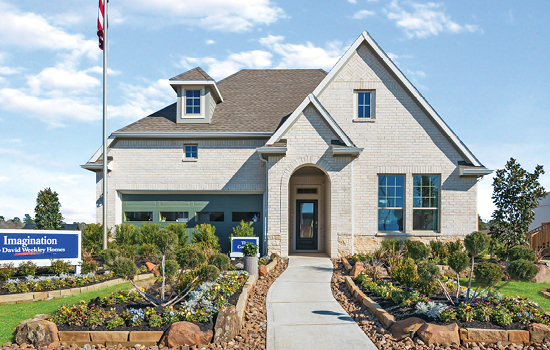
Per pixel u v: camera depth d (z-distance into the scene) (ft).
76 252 42.16
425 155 56.08
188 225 59.98
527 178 55.31
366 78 56.75
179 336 22.88
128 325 24.71
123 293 30.45
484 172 54.08
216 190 59.41
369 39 56.49
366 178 56.03
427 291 30.09
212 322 24.79
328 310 30.30
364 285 35.04
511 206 55.72
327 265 48.21
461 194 55.72
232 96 69.62
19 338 23.20
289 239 62.59
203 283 31.09
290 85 73.05
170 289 33.68
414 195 56.54
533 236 74.02
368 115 57.06
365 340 24.11
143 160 59.72
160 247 28.76
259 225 59.88
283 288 37.17
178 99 61.36
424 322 24.16
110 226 58.70
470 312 25.00
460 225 55.47
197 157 60.03
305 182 62.59
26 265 39.68
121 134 58.65
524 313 25.49
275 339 24.16
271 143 52.70
